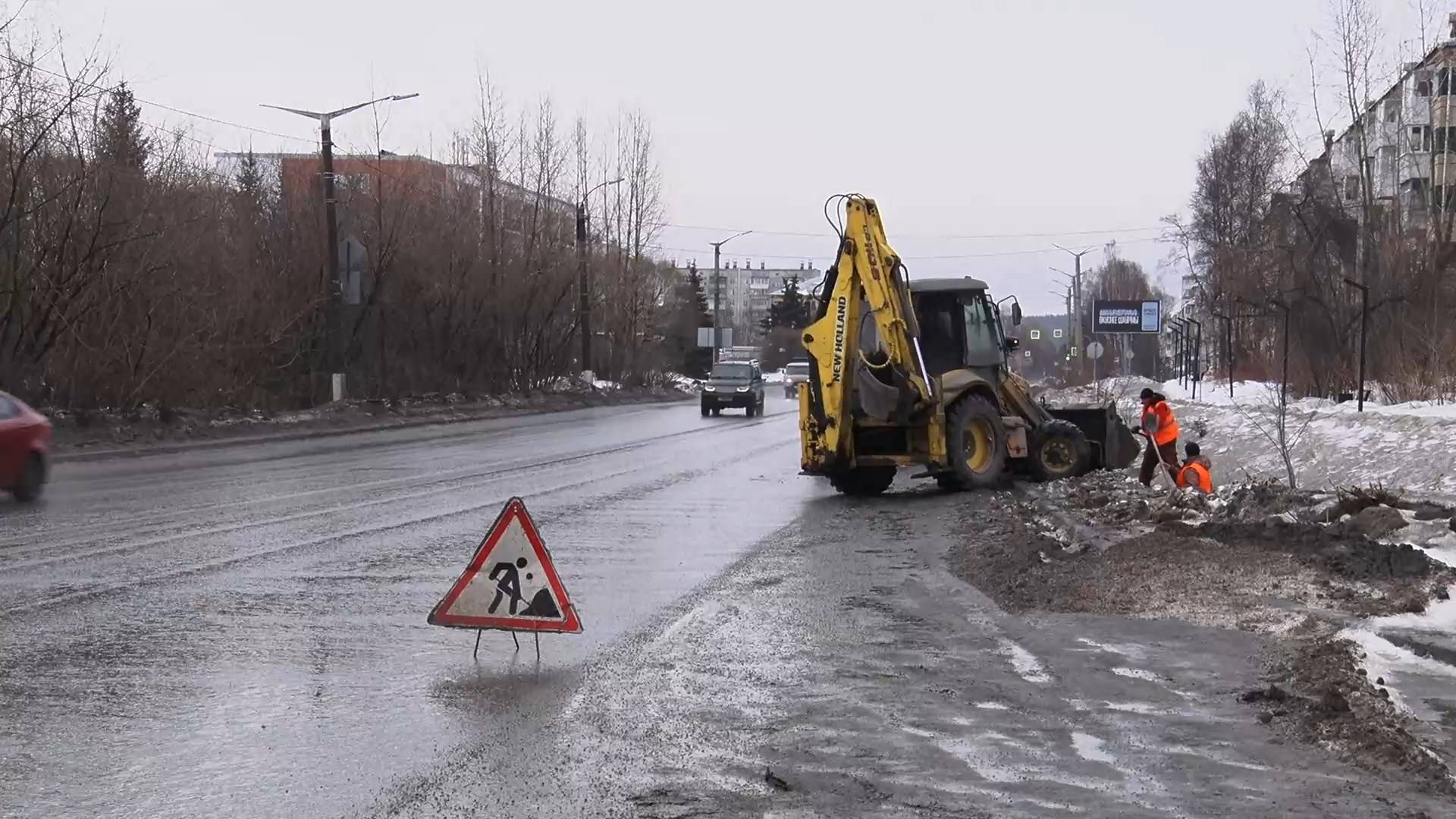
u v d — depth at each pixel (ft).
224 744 21.76
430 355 159.12
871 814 18.29
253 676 26.73
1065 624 32.12
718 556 44.73
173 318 106.73
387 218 145.59
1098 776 20.01
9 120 91.15
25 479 59.88
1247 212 206.80
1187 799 18.90
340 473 76.54
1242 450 81.87
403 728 22.80
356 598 35.73
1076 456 71.77
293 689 25.68
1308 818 18.06
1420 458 61.82
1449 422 67.15
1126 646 29.35
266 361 126.72
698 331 304.50
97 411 99.04
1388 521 39.88
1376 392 105.91
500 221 176.24
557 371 198.08
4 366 92.48
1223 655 28.17
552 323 194.39
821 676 26.89
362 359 144.87
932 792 19.22
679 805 18.66
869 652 29.17
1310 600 32.99
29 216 93.97
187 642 29.96
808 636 31.01
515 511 29.37
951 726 22.89
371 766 20.54
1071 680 26.27
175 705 24.31
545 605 29.25
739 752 21.33
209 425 107.76
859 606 35.09
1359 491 43.80
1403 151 163.94
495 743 21.84
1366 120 131.64
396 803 18.75
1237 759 20.83
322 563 41.75
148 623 32.07
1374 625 29.35
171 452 95.30
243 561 41.88
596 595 36.86
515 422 145.48
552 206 196.24
